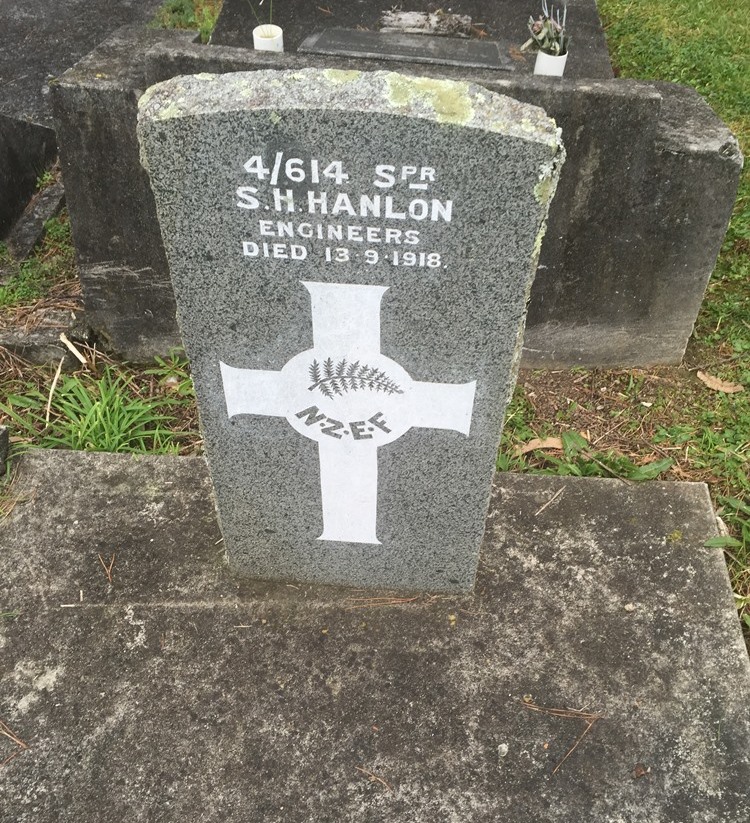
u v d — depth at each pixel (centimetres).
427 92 70
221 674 104
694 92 145
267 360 90
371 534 108
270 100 70
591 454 138
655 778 94
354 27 199
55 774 94
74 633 107
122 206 138
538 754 96
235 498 106
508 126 69
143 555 117
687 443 143
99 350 160
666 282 145
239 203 76
